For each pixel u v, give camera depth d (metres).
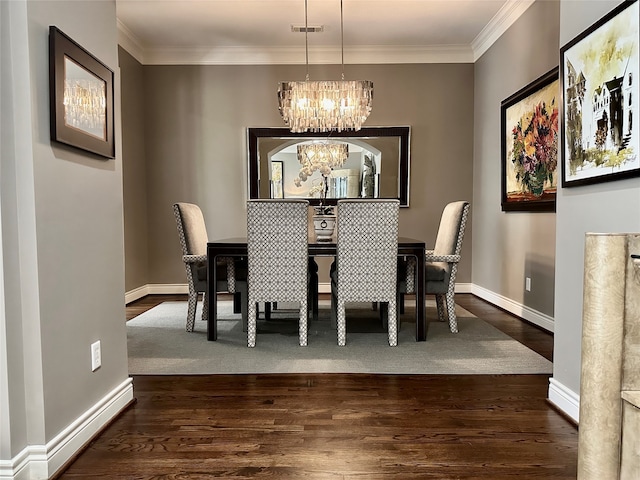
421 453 1.71
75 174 1.76
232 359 2.87
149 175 5.43
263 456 1.68
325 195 5.41
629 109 1.64
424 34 4.95
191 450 1.73
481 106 5.17
